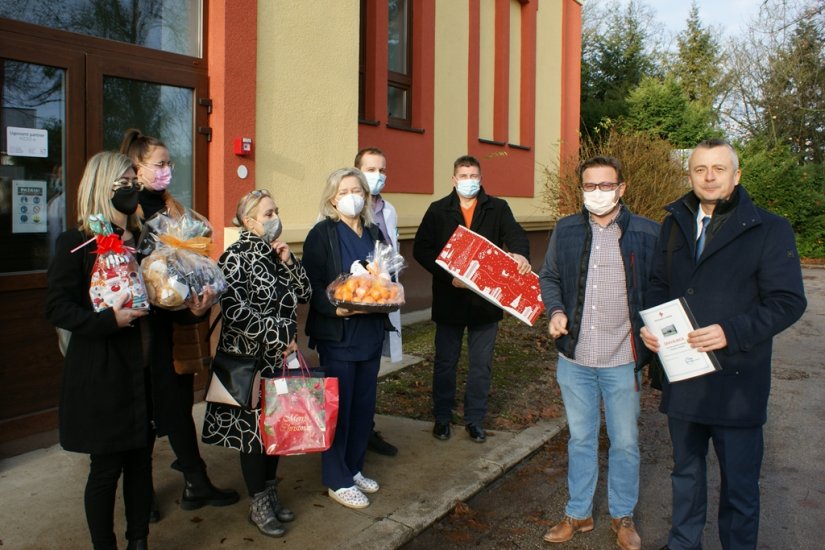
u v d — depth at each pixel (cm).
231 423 330
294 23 568
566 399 359
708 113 2483
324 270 380
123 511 355
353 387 381
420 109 923
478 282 429
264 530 336
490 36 1107
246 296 329
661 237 319
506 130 1140
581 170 346
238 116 522
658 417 575
